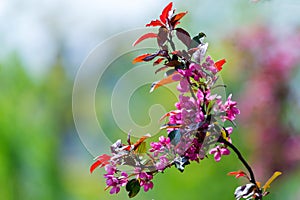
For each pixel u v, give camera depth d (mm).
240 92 6141
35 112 9117
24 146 8656
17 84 8828
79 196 9766
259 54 5801
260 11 5926
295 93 5703
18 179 8586
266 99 5734
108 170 2178
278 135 5766
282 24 5816
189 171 7461
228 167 7258
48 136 9094
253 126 5863
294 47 5719
